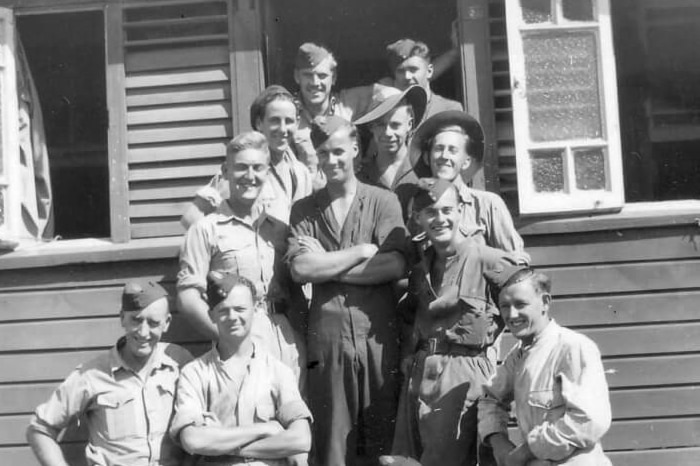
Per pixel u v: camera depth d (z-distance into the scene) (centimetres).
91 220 1016
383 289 636
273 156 680
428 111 705
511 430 679
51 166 1011
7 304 715
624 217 695
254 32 729
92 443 643
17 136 728
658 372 688
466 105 713
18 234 720
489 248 622
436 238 615
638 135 977
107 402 639
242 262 647
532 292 592
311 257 630
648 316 691
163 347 652
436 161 655
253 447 605
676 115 977
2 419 709
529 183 696
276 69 852
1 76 729
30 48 923
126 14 734
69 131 1002
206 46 731
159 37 732
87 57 936
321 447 632
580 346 587
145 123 727
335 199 643
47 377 710
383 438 630
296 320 659
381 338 631
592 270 694
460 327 614
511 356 603
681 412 686
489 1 718
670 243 695
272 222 659
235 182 650
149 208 723
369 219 639
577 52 703
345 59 933
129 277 712
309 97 718
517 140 697
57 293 714
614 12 946
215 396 614
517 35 702
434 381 613
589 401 577
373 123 677
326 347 631
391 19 895
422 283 622
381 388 630
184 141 725
